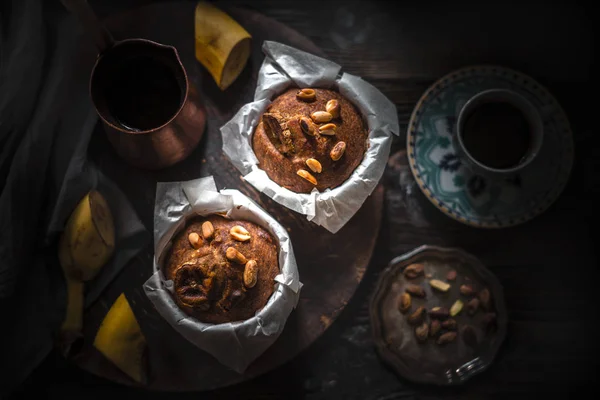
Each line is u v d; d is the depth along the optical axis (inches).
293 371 18.4
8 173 17.9
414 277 18.5
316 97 16.9
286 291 16.2
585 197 19.2
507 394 18.4
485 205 18.4
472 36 19.8
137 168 18.3
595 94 19.5
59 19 18.2
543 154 18.6
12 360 17.6
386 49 19.6
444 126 18.6
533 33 19.7
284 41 18.7
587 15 19.7
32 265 17.9
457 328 18.4
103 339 16.9
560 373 18.6
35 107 18.1
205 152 18.3
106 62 16.7
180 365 17.6
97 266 17.6
